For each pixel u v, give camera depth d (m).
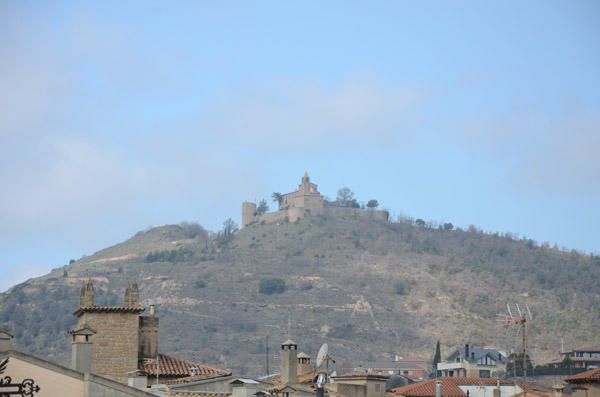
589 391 141.50
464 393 160.00
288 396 121.50
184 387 120.44
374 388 135.88
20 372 82.62
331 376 151.62
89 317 139.00
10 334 83.00
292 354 143.50
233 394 109.81
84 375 83.88
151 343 144.38
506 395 179.62
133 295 143.00
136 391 84.81
